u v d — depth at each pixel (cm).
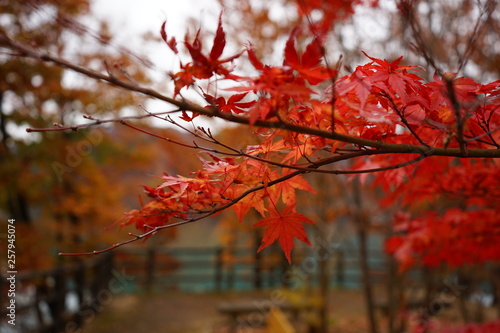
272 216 142
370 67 137
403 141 168
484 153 130
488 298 767
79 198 775
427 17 393
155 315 908
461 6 385
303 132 114
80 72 89
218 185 147
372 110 118
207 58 103
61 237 770
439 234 266
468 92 131
